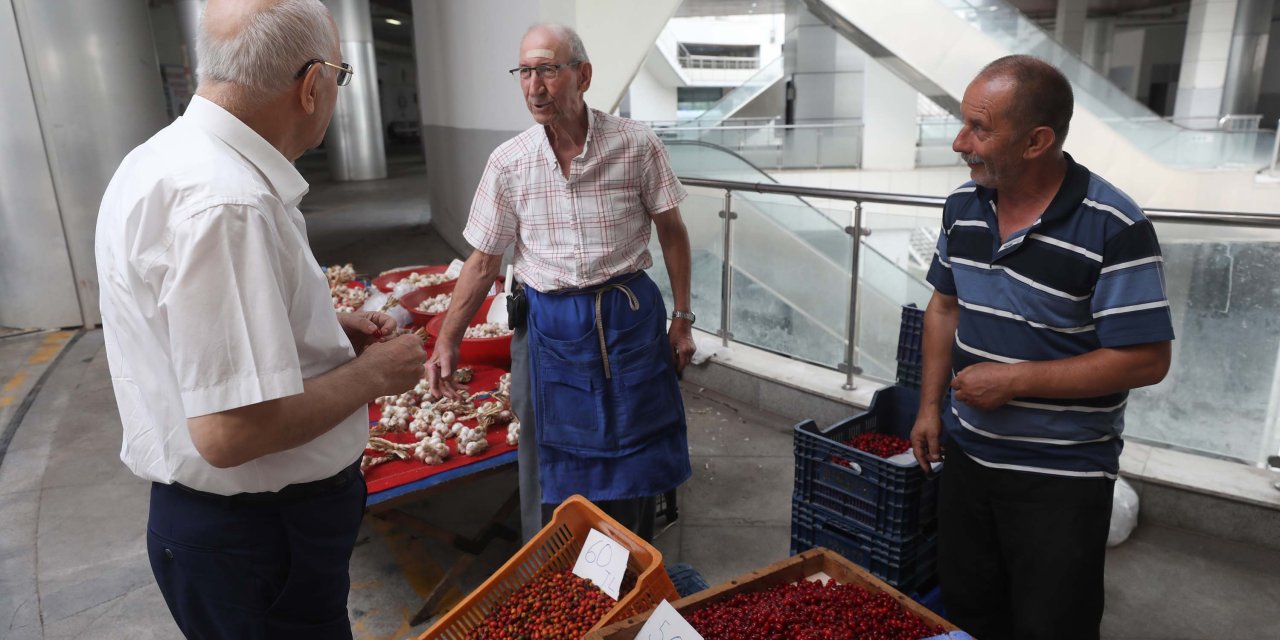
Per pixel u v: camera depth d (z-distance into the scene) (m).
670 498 2.61
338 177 14.74
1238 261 2.52
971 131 1.37
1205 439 2.71
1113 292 1.32
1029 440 1.46
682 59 31.62
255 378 1.00
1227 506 2.42
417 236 8.53
